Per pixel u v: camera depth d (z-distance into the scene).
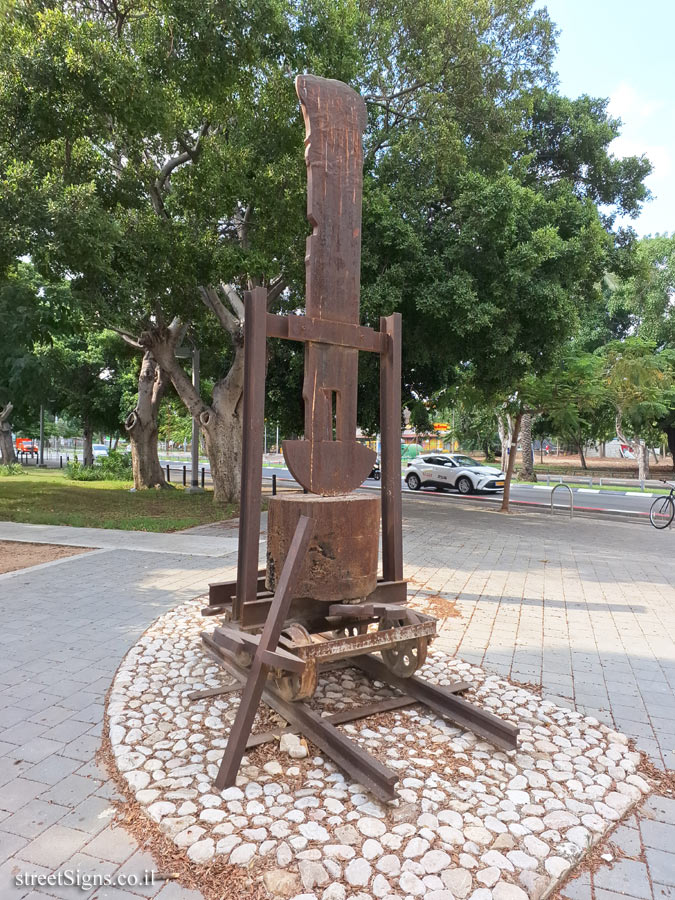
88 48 7.82
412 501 17.30
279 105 10.28
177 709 3.64
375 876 2.28
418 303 10.16
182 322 13.61
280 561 3.61
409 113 12.57
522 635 5.29
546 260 10.83
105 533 10.02
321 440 3.76
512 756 3.21
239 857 2.36
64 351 24.86
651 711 3.86
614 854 2.53
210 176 10.59
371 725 3.52
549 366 11.61
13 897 2.19
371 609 3.42
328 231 3.78
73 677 4.13
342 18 10.41
